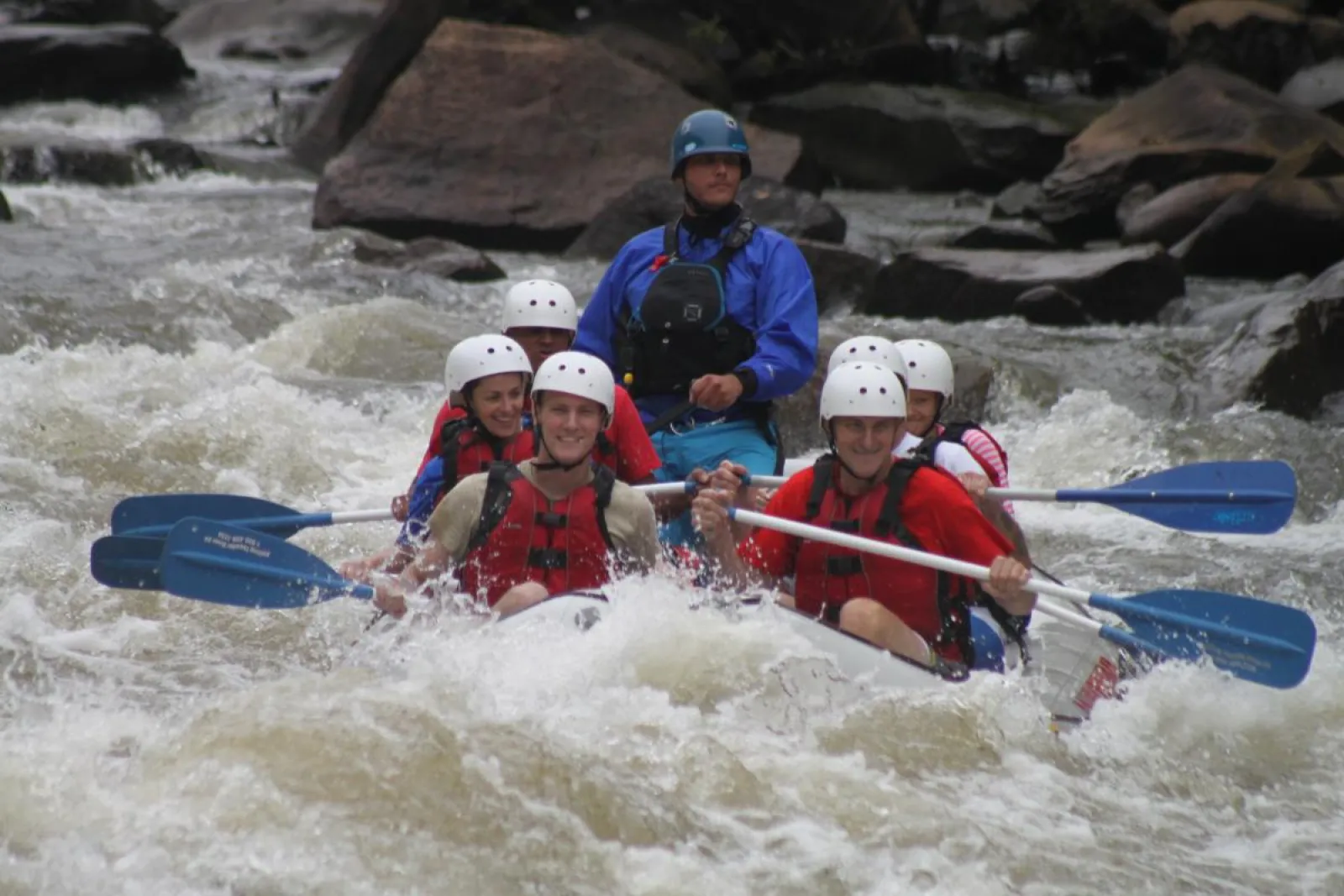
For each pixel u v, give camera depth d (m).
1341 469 35.34
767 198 57.22
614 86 65.31
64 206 61.12
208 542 20.38
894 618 19.84
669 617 19.58
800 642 19.25
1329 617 26.56
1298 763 19.62
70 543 27.23
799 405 37.50
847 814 17.06
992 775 18.39
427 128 62.97
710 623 19.56
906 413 20.25
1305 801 18.69
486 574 20.14
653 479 22.42
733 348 24.14
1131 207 63.38
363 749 17.25
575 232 61.25
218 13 104.00
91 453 32.06
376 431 35.31
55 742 17.84
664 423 24.09
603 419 19.92
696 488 21.58
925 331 45.88
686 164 24.33
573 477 19.94
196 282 46.47
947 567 19.42
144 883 15.07
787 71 87.69
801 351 23.86
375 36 76.38
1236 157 64.38
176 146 71.56
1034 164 77.62
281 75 94.19
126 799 16.47
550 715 18.38
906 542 20.22
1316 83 77.88
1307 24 80.00
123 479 31.27
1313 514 33.66
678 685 18.98
